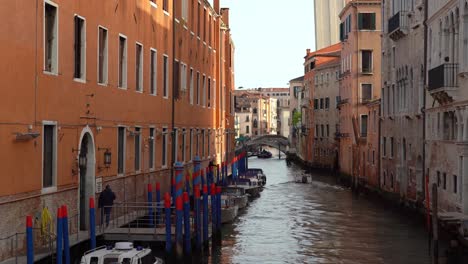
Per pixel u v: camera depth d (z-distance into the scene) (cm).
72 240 1571
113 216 1936
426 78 2761
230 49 5156
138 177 2202
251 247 2270
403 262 2019
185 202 1858
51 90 1527
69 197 1634
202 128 3544
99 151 1831
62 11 1580
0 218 1308
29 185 1422
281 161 9631
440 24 2525
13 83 1356
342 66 5609
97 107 1814
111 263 1327
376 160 3959
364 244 2331
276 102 15738
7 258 1330
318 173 6800
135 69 2172
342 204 3666
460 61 2227
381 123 3825
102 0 1850
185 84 3017
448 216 2125
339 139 5672
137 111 2191
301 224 2842
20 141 1385
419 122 2941
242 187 3856
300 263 2002
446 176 2445
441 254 2116
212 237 2306
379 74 4975
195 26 3278
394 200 3425
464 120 2205
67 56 1614
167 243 1730
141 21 2230
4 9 1317
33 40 1440
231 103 5328
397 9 3356
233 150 5484
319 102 7112
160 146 2505
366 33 4997
